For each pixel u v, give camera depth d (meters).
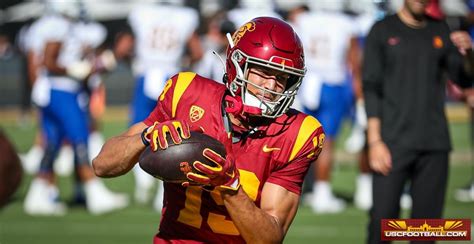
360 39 32.84
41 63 29.14
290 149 12.24
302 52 12.02
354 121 43.34
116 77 72.56
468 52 18.06
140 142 11.53
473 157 38.00
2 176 9.05
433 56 18.27
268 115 12.01
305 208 30.42
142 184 31.81
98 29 32.28
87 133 29.56
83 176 29.73
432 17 18.38
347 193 33.50
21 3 86.50
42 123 29.25
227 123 12.32
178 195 12.52
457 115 59.62
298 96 30.67
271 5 30.23
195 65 29.95
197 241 12.66
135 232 25.92
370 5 32.66
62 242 24.38
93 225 27.06
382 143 18.30
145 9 29.44
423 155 18.23
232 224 12.46
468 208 29.52
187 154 10.92
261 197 12.29
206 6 61.84
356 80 29.81
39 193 29.56
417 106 18.20
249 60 11.84
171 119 12.77
